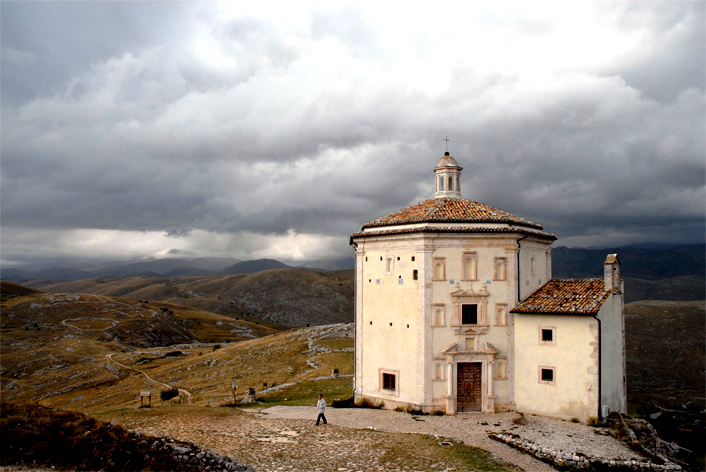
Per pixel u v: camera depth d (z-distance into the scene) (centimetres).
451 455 3278
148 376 11400
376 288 4988
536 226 5125
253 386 7719
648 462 3456
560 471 3303
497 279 4734
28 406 2797
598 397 4266
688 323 16862
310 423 4056
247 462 2962
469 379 4653
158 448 2697
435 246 4650
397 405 4697
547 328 4528
